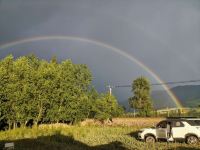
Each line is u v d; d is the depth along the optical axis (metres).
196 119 26.58
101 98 60.25
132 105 94.50
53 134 30.09
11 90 35.38
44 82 40.16
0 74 34.69
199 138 25.92
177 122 26.78
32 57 52.41
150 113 89.44
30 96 38.56
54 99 42.91
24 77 37.97
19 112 36.69
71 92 48.41
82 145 25.45
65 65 48.94
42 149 21.50
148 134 27.72
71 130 35.34
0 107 34.72
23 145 22.47
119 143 26.41
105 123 58.75
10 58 37.16
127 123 56.97
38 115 40.78
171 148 22.92
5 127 41.31
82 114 51.84
